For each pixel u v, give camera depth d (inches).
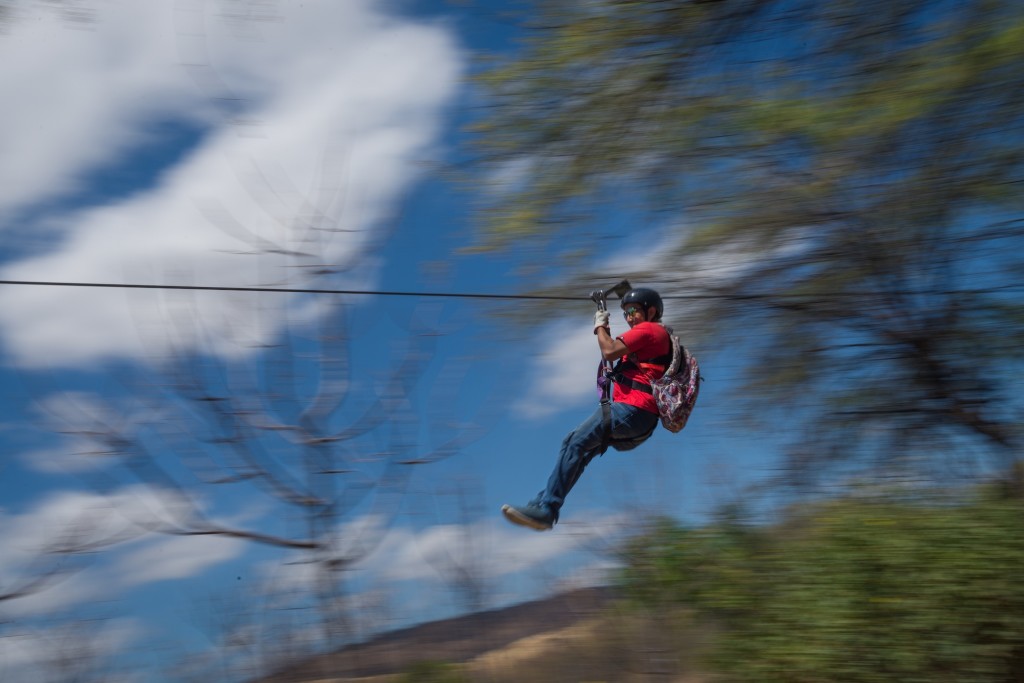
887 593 188.1
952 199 227.0
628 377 198.5
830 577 193.0
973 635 181.6
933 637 180.4
